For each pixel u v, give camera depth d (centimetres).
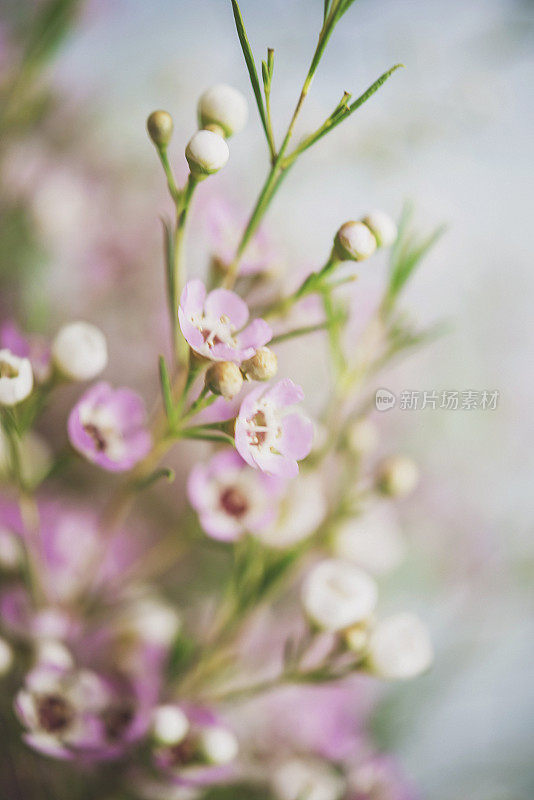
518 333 35
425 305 35
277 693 27
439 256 35
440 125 34
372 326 23
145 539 29
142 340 34
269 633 28
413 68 34
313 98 33
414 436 33
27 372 20
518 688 37
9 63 28
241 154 34
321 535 24
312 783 25
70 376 21
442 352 34
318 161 33
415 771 33
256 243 22
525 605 35
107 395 22
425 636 22
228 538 22
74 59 32
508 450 35
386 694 29
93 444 21
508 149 36
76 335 21
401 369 33
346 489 24
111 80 33
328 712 28
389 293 23
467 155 36
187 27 34
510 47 33
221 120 20
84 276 33
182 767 22
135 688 23
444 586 35
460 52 34
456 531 35
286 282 22
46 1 28
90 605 24
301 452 20
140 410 22
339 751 27
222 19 34
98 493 30
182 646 23
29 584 23
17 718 22
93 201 33
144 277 34
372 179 34
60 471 22
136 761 22
